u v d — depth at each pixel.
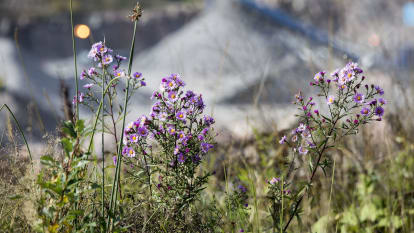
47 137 3.00
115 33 42.69
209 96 11.44
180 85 2.96
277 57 13.52
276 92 6.19
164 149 2.96
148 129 2.93
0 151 2.89
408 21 25.75
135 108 9.58
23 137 3.01
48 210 2.52
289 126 4.64
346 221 3.99
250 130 5.21
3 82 14.38
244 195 3.34
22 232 2.76
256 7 20.06
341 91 2.88
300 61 11.38
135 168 3.01
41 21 42.69
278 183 3.10
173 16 43.75
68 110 3.90
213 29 19.62
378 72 5.89
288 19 18.70
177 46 20.89
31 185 2.73
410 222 3.96
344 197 4.24
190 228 2.95
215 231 3.10
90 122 3.33
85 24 42.78
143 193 3.02
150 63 21.69
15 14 43.22
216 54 15.73
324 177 4.18
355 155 4.50
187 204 2.97
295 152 3.08
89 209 2.95
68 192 2.52
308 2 26.72
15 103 13.56
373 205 4.15
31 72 20.14
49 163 2.52
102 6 46.28
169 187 2.93
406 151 4.54
